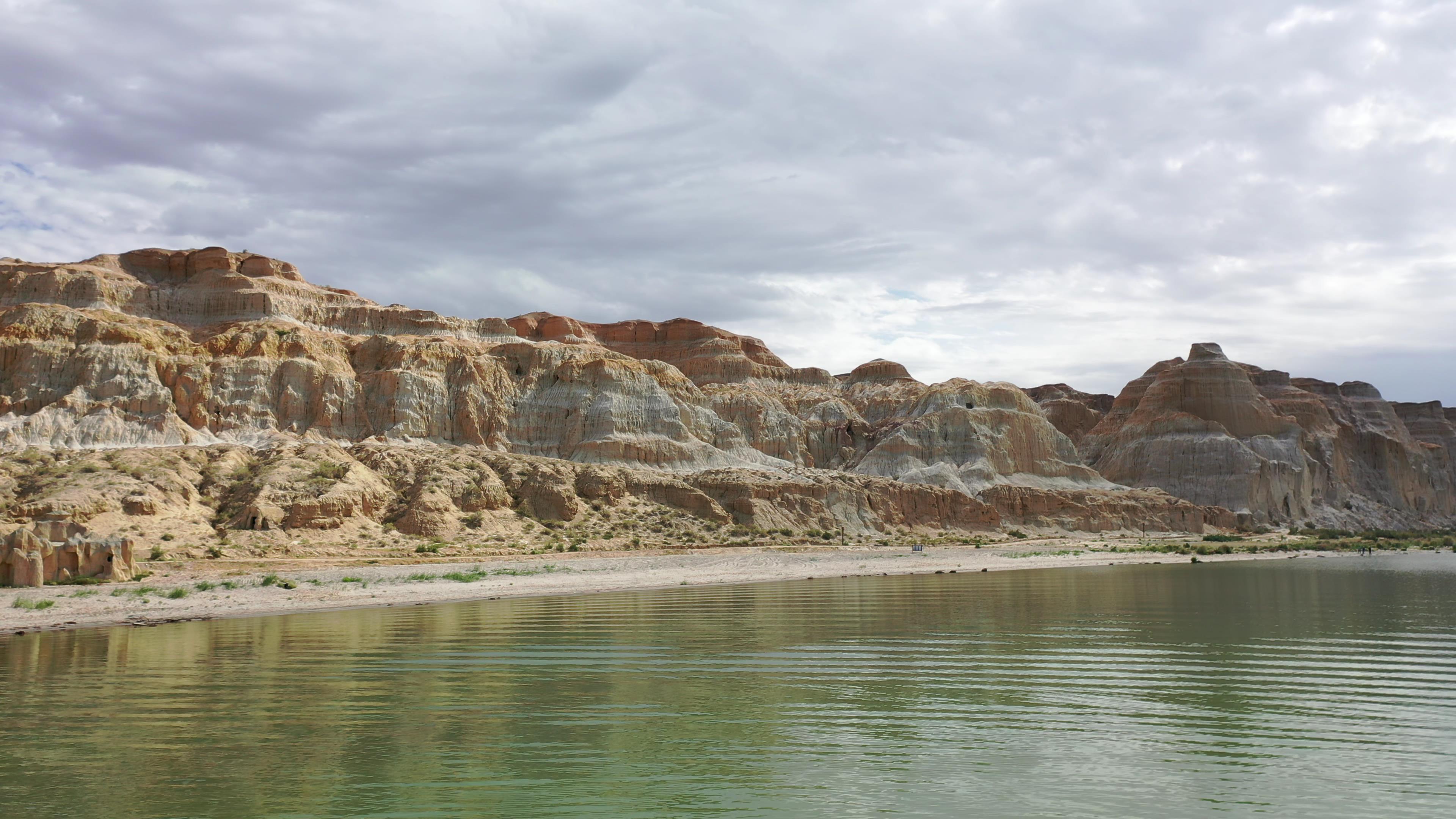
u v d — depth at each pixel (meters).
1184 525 167.62
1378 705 27.31
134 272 155.00
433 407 135.88
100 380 117.69
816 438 184.38
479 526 104.06
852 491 138.75
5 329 122.06
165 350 126.00
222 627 44.69
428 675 31.92
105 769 21.69
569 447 141.62
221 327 139.38
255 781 20.84
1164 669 32.69
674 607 52.59
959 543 130.62
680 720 25.80
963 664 33.78
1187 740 23.73
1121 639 39.75
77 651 37.25
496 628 43.44
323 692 29.33
